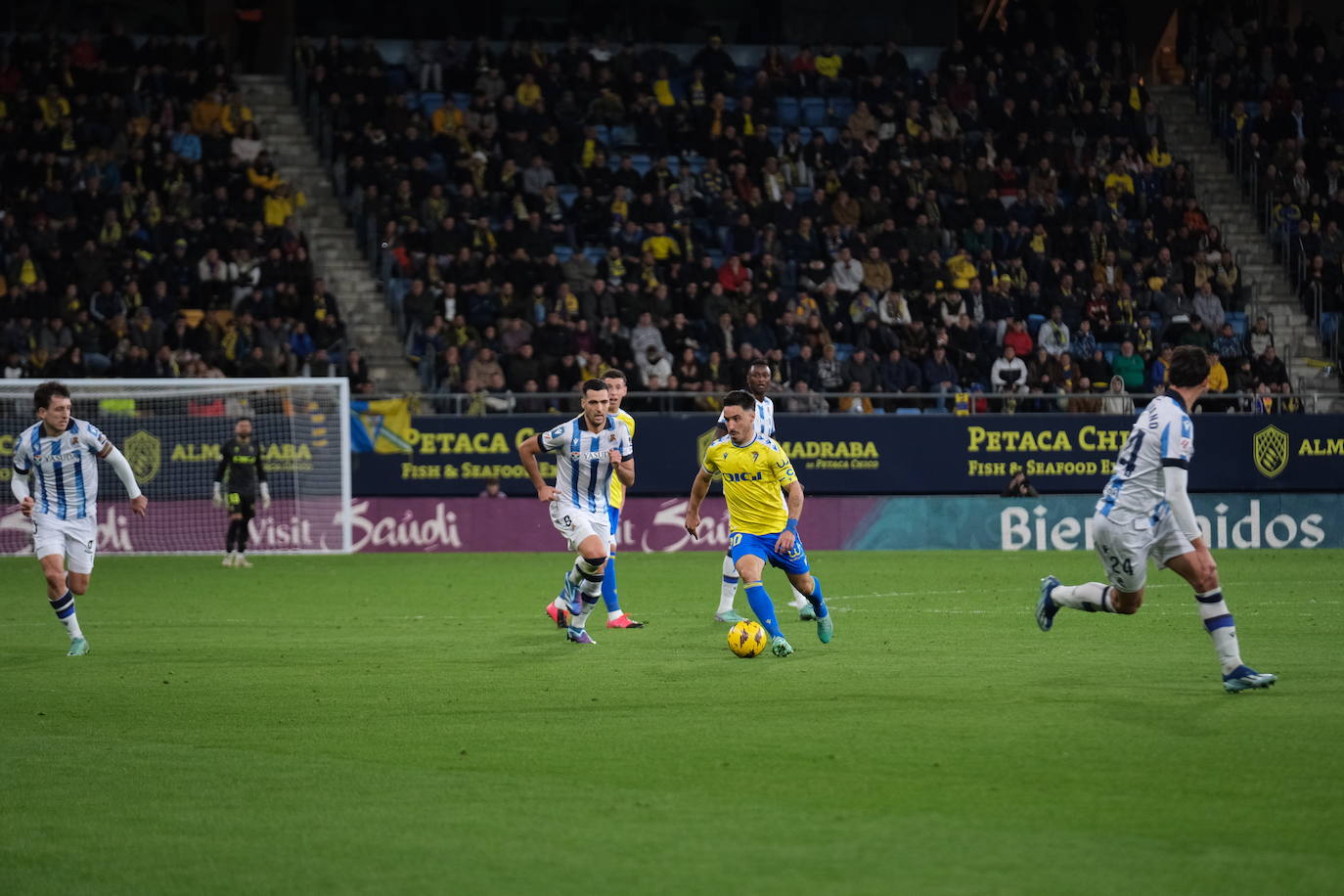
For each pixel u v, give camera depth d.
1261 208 118.62
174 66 111.06
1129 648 41.16
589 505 44.09
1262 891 18.25
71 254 95.94
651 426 90.56
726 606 49.47
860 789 23.72
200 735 29.34
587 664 38.75
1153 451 32.22
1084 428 93.44
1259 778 24.14
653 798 23.41
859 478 91.88
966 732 28.23
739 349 96.25
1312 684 33.91
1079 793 23.20
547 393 89.06
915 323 100.44
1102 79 120.56
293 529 88.62
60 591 41.78
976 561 79.38
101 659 41.03
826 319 100.75
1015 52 120.69
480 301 97.44
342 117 110.31
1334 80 124.69
